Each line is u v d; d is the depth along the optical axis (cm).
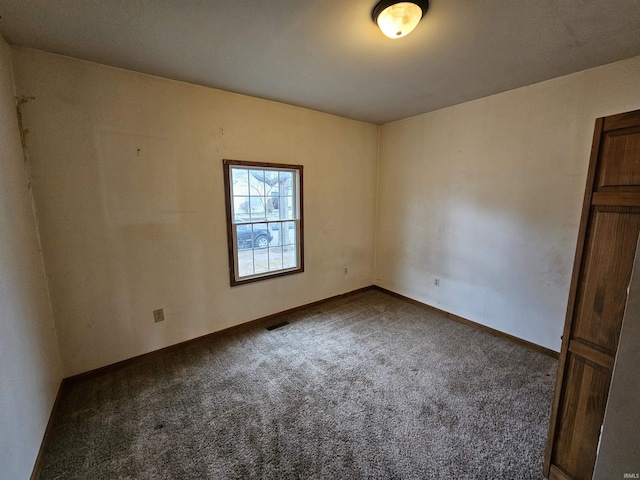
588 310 127
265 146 303
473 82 250
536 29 168
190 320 276
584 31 170
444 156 332
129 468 151
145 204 241
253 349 270
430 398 202
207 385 218
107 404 198
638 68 202
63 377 217
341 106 321
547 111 246
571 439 135
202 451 160
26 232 176
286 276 343
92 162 215
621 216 114
